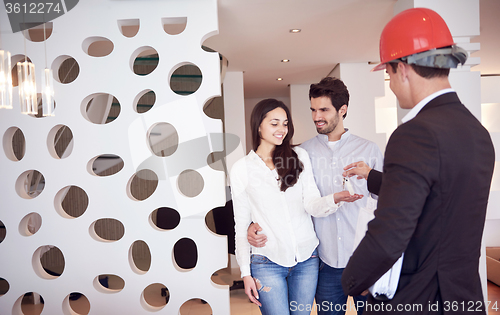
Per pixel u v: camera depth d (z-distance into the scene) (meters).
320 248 1.82
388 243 0.94
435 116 0.99
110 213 2.09
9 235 2.11
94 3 2.09
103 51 3.40
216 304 2.07
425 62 1.02
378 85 4.34
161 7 2.08
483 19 2.93
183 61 2.08
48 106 2.06
